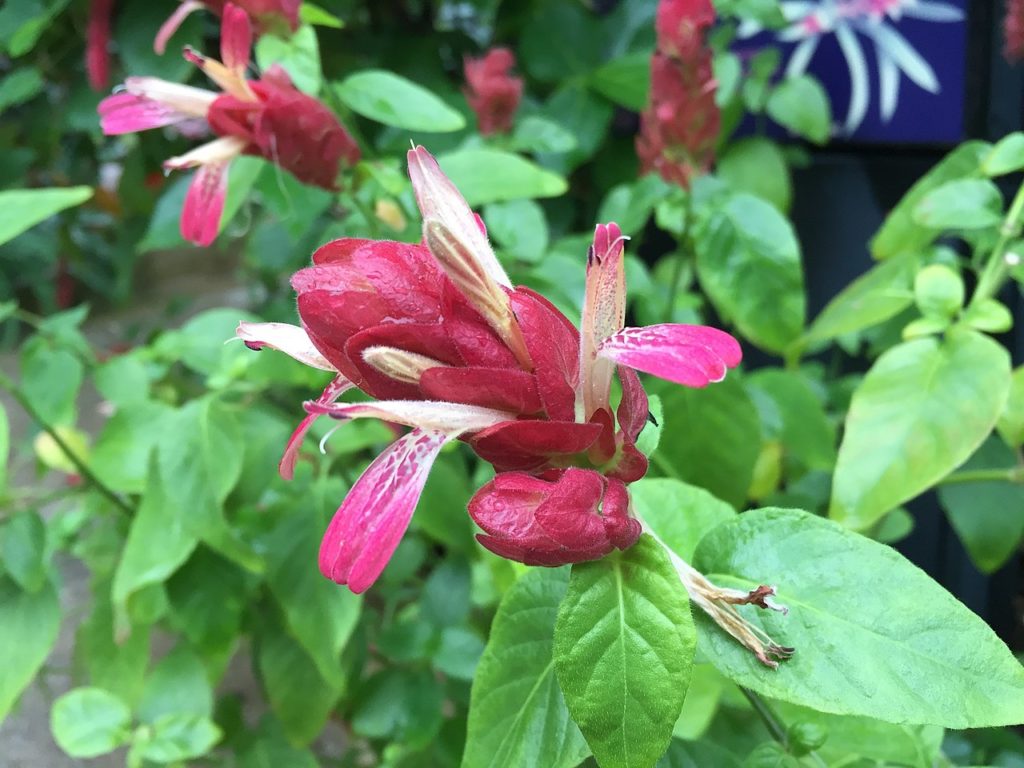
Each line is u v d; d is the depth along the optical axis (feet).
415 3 1.74
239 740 1.17
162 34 1.01
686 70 1.01
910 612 0.46
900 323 1.20
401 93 0.96
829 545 0.50
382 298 0.44
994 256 0.86
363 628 1.14
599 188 1.67
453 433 0.43
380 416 0.42
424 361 0.44
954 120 1.40
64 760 1.34
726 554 0.52
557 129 1.23
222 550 0.95
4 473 0.91
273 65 0.87
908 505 1.46
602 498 0.45
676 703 0.43
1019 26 1.17
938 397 0.76
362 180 0.93
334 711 1.26
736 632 0.48
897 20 1.42
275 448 1.09
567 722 0.52
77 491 1.08
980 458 1.12
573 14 1.60
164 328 2.02
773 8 1.22
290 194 1.06
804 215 1.60
